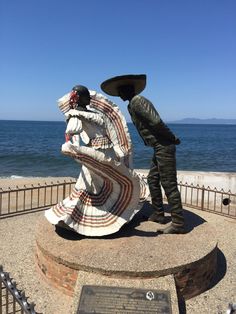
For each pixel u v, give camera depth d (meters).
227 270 5.87
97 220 5.65
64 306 4.76
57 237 5.62
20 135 69.94
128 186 5.55
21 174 22.75
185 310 4.75
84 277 4.71
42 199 10.55
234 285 5.40
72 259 4.92
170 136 5.77
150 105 5.75
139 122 5.91
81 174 6.04
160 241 5.55
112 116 6.11
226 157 36.00
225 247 6.85
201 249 5.32
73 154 5.09
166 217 6.72
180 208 5.85
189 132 111.06
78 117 5.43
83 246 5.31
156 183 6.30
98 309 4.17
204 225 6.32
